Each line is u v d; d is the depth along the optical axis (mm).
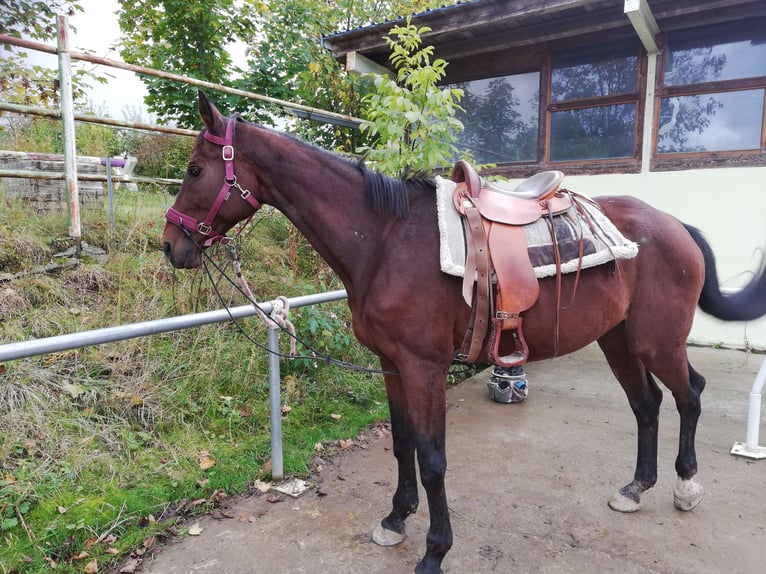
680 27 4297
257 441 2660
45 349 1489
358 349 3699
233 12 6051
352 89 6078
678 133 4516
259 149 1621
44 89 4395
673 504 2158
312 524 2051
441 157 3438
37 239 3236
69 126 3291
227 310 2010
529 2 4316
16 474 2029
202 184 1602
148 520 2020
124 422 2459
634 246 1816
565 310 1785
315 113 5098
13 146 4789
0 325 2619
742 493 2238
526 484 2344
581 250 1768
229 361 3100
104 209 4109
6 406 2266
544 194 1878
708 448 2691
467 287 1588
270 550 1884
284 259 4238
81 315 2914
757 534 1931
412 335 1587
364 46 5305
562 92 4992
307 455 2596
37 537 1812
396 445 1896
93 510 1976
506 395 3406
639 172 4652
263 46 6008
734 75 4246
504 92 5297
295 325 3398
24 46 3049
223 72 6125
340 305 3730
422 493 2336
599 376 3988
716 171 4332
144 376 2699
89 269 3260
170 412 2641
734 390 3523
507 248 1675
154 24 6352
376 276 1627
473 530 1983
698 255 2033
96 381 2580
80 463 2166
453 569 1753
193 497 2189
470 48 5207
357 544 1920
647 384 2186
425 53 3631
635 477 2172
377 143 4066
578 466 2523
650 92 4516
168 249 1644
